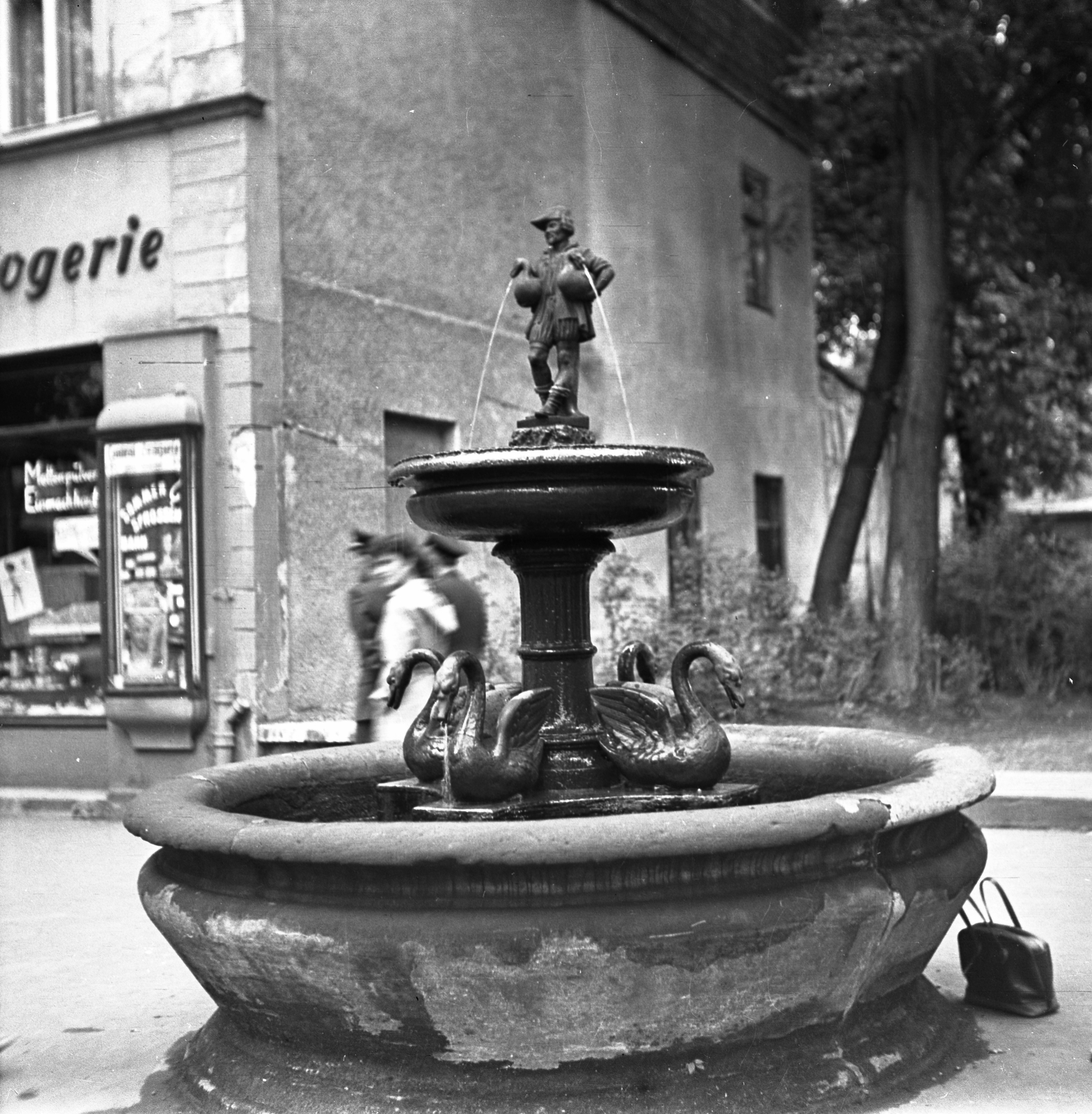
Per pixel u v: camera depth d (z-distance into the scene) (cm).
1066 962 593
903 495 1684
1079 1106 408
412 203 1348
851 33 1741
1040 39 1920
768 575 1470
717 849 380
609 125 1697
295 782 572
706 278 1900
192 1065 464
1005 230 2086
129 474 1152
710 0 1902
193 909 421
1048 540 2027
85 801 1148
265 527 1144
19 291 1243
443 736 506
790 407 2138
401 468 491
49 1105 449
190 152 1170
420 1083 400
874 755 559
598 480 471
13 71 1250
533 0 1556
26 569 1262
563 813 470
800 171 2184
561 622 516
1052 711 1642
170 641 1134
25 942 693
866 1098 410
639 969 378
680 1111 388
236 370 1144
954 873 446
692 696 497
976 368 2144
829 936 397
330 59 1249
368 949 383
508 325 1489
